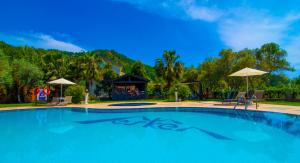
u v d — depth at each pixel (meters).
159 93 31.19
